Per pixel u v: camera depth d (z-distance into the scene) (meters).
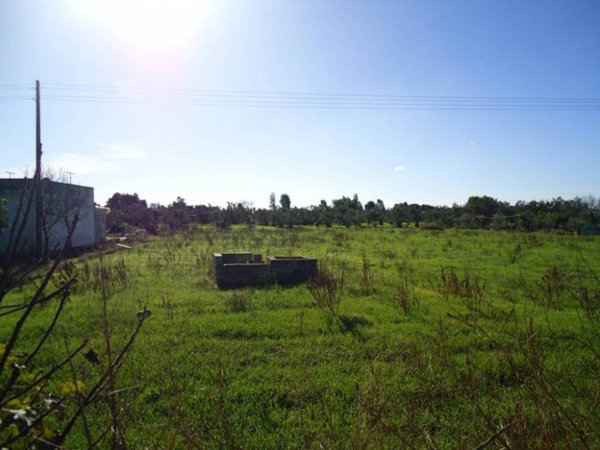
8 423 1.56
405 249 21.14
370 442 2.80
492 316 7.72
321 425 3.77
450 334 6.52
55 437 1.85
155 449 2.75
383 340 6.28
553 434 2.36
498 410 3.94
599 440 2.43
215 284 11.07
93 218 25.34
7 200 18.84
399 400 3.85
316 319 7.46
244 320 7.40
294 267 11.37
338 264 15.12
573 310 8.30
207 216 50.56
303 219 48.88
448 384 4.38
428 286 11.03
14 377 1.62
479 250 20.34
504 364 5.00
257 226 46.81
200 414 4.16
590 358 5.14
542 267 14.32
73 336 6.46
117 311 7.87
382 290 10.23
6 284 1.52
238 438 3.77
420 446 3.38
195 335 6.55
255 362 5.53
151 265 14.32
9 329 6.77
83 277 10.35
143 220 40.53
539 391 3.22
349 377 4.95
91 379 4.59
